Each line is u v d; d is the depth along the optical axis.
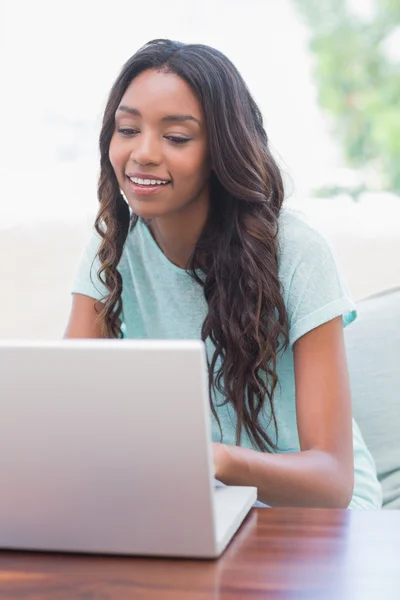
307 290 1.51
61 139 3.43
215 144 1.46
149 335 1.69
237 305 1.52
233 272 1.53
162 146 1.43
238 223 1.54
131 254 1.69
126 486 0.89
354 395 1.91
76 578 0.86
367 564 0.87
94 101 3.44
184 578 0.85
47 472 0.90
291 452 1.62
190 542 0.89
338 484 1.31
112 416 0.87
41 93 3.42
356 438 1.77
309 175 3.65
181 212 1.57
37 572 0.88
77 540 0.92
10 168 3.32
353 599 0.79
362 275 2.05
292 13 4.01
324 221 2.13
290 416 1.59
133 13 3.53
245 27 3.79
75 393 0.87
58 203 2.51
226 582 0.84
